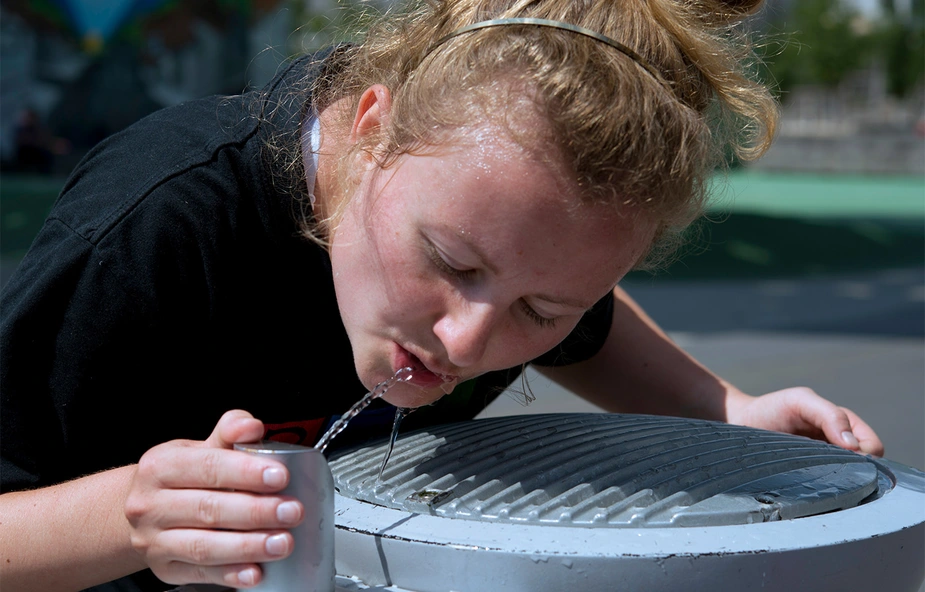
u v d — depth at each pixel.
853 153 25.19
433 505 0.89
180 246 1.06
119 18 12.95
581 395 1.66
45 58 13.11
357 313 0.95
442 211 0.83
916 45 29.39
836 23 28.50
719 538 0.82
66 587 0.94
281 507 0.73
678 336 6.21
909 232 13.70
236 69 12.75
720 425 1.20
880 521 0.89
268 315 1.15
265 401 1.22
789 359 5.43
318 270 1.13
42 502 0.93
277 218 1.11
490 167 0.81
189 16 12.70
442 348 0.90
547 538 0.81
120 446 1.10
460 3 0.98
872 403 4.32
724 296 8.18
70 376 1.03
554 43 0.86
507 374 1.39
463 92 0.86
